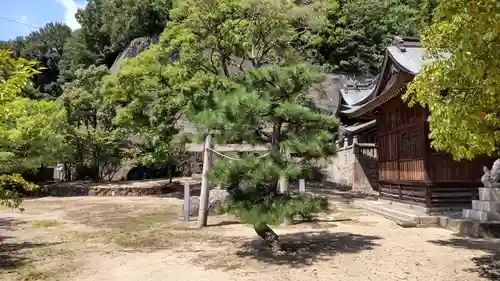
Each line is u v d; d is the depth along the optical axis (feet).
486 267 21.35
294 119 24.26
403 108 45.52
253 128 24.35
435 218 35.76
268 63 62.85
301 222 38.24
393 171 48.24
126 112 64.28
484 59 13.84
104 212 48.91
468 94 16.35
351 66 133.39
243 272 21.21
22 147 56.59
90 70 86.38
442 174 39.63
